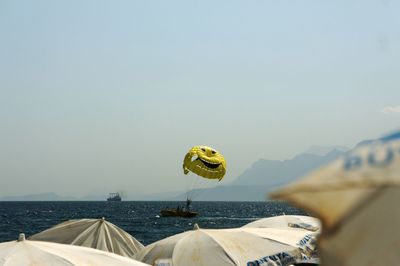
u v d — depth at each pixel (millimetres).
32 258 11391
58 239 19047
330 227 4035
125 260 12180
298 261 15797
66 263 11336
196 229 16859
